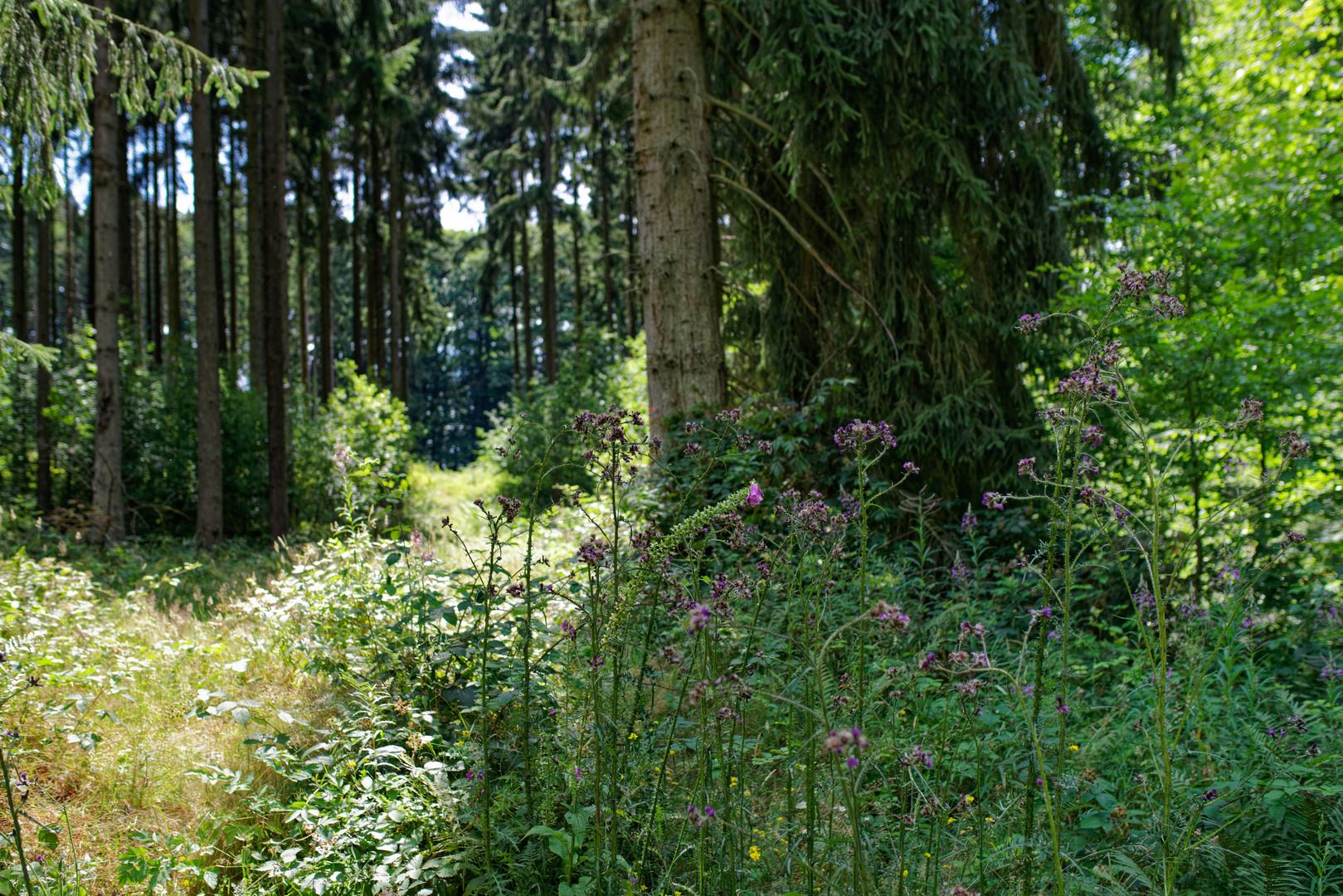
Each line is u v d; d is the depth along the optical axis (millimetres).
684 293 7430
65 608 4855
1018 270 7074
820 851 2463
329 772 3021
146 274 22031
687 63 7551
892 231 7195
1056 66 7711
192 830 2992
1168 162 8703
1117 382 2473
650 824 2535
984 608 4777
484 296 27688
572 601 2756
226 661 4383
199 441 10906
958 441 6648
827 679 2910
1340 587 5047
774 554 2855
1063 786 2545
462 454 52406
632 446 2699
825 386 6746
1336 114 7816
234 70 5316
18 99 4465
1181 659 3678
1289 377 6051
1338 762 3113
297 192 20891
